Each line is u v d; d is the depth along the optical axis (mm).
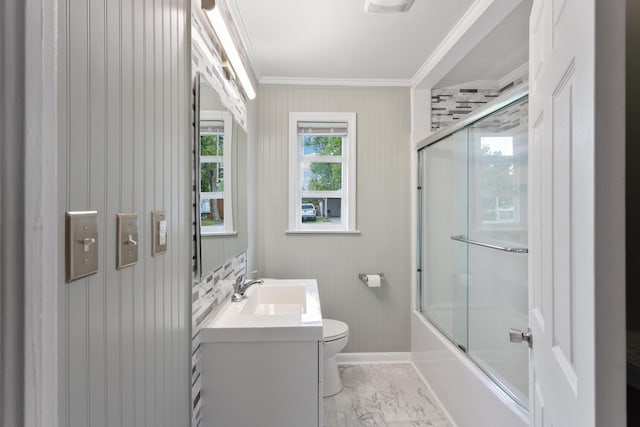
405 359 2789
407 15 1845
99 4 569
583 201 492
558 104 662
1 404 326
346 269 2775
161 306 832
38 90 349
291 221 2742
